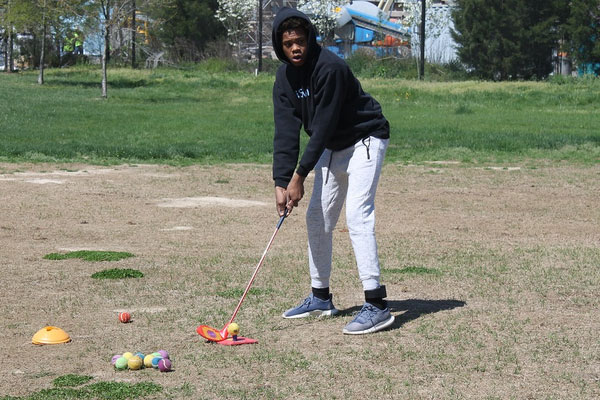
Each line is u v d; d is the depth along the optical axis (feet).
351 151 19.80
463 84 140.26
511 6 158.51
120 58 198.29
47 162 60.49
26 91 134.92
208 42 195.62
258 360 17.29
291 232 34.99
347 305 22.21
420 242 32.40
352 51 186.29
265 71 177.27
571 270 26.76
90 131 83.76
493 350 17.92
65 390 15.25
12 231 34.22
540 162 65.00
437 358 17.37
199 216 39.14
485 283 24.80
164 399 14.93
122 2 133.28
